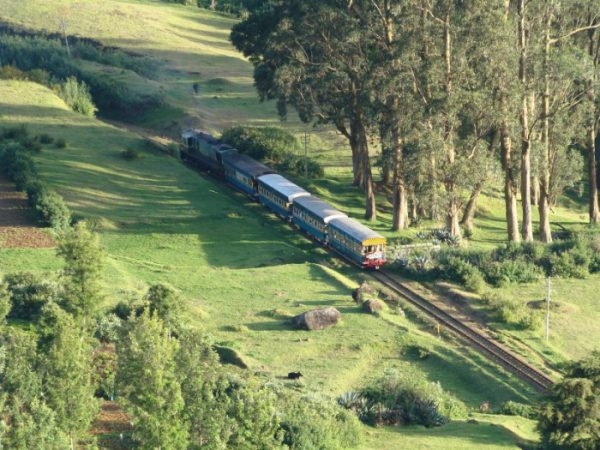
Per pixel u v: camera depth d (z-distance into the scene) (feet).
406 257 359.87
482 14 362.74
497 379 267.59
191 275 340.39
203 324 289.33
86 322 224.12
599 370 211.61
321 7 393.91
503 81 369.30
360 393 238.68
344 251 367.45
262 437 178.40
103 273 321.11
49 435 165.27
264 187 427.33
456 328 302.45
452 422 234.17
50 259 334.44
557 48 387.96
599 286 347.36
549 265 360.28
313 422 198.90
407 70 372.17
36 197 386.93
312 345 278.46
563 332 305.12
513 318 307.99
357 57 409.49
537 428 212.23
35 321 250.16
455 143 391.04
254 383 190.90
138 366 169.89
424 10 371.76
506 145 396.37
